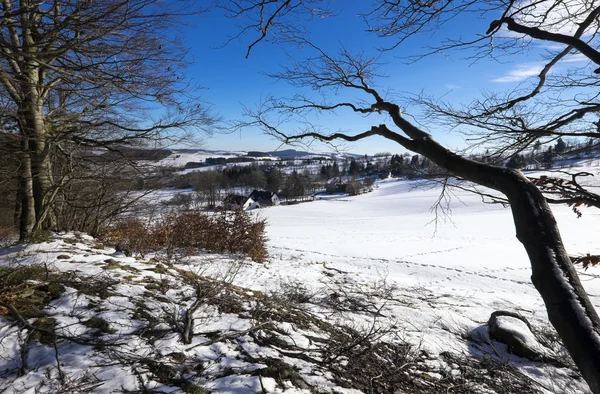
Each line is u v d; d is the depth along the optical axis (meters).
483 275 11.88
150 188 9.70
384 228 29.77
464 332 5.64
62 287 4.00
